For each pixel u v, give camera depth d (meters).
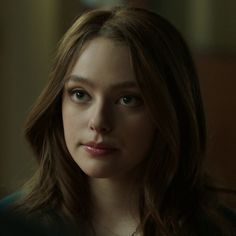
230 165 6.96
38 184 2.09
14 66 5.98
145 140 1.82
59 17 6.03
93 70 1.73
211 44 7.20
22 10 5.95
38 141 2.08
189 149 2.04
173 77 1.91
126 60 1.74
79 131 1.77
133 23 1.83
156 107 1.80
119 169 1.79
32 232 2.00
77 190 2.02
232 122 7.01
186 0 7.17
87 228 2.01
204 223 2.09
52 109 1.97
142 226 1.96
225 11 7.23
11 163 5.97
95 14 1.85
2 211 2.01
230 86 7.07
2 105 6.01
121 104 1.76
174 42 1.95
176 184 2.05
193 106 2.01
